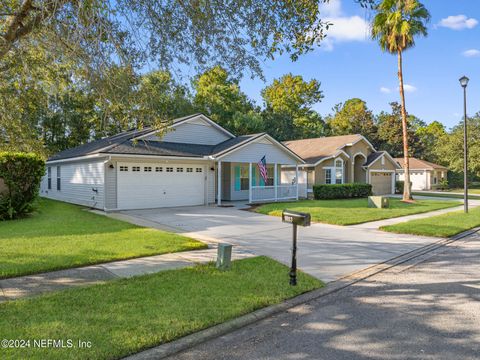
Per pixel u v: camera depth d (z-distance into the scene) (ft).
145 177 49.80
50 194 66.08
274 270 19.61
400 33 61.98
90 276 17.84
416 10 62.28
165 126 26.14
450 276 19.94
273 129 134.51
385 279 19.27
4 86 28.27
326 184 76.38
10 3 21.42
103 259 20.71
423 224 38.17
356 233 33.47
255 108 136.77
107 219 38.50
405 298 16.20
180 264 20.44
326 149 83.97
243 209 50.88
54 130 90.07
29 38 22.57
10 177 37.70
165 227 34.55
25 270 18.15
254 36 21.58
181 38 22.02
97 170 47.93
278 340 11.89
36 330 11.35
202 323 12.36
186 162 54.49
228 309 13.69
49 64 25.66
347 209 51.52
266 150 61.72
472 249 27.55
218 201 54.70
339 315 14.11
